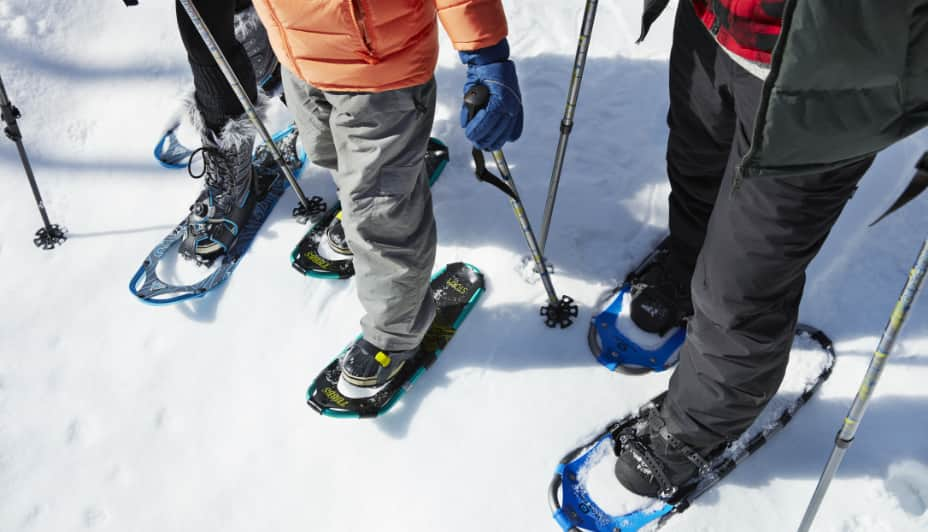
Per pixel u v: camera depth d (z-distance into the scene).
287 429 2.22
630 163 2.71
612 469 2.04
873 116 1.12
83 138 3.01
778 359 1.62
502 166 1.95
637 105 2.88
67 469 2.19
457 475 2.08
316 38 1.55
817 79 1.08
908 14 1.00
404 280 1.92
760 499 1.95
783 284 1.49
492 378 2.25
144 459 2.20
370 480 2.10
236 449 2.20
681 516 1.94
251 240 2.65
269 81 2.82
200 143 2.97
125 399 2.32
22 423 2.29
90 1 3.41
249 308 2.49
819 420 2.06
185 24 2.14
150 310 2.52
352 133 1.70
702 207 2.05
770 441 2.05
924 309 2.21
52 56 3.24
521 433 2.14
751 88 1.37
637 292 2.32
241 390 2.32
